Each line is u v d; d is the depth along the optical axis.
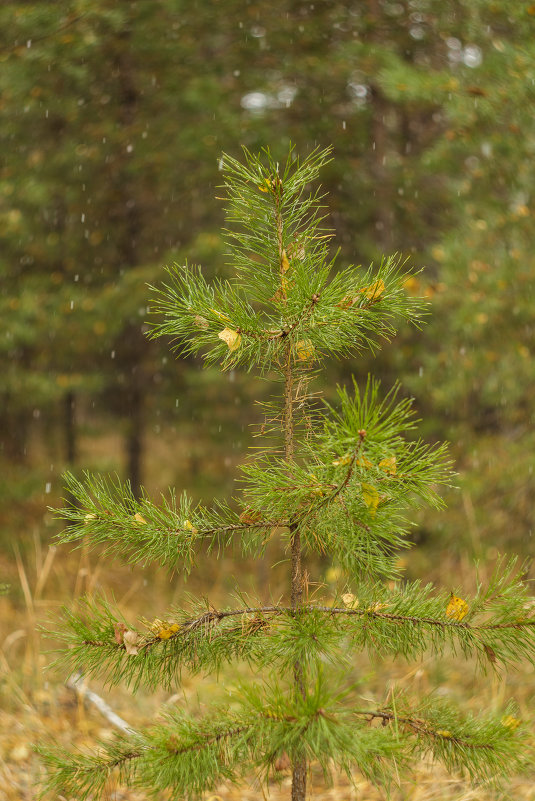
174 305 1.95
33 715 4.07
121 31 6.43
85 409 11.84
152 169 7.12
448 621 1.89
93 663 1.94
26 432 10.39
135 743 2.00
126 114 7.19
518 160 4.92
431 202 6.71
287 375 2.04
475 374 5.34
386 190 6.66
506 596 1.91
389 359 6.46
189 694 4.31
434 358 5.51
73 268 7.80
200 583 6.97
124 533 1.96
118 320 7.12
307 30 6.49
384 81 4.52
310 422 2.05
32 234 7.40
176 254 6.74
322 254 1.99
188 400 8.67
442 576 5.60
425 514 5.63
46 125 7.35
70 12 6.03
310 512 1.86
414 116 7.12
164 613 2.06
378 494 1.67
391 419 1.56
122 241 7.87
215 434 8.66
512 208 5.33
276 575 7.17
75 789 1.96
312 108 6.85
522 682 4.26
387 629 1.91
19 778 3.33
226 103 6.73
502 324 5.22
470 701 4.00
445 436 6.12
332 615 1.95
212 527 2.02
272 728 1.75
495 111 4.37
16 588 6.23
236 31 6.66
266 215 1.98
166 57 6.75
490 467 5.52
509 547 5.48
